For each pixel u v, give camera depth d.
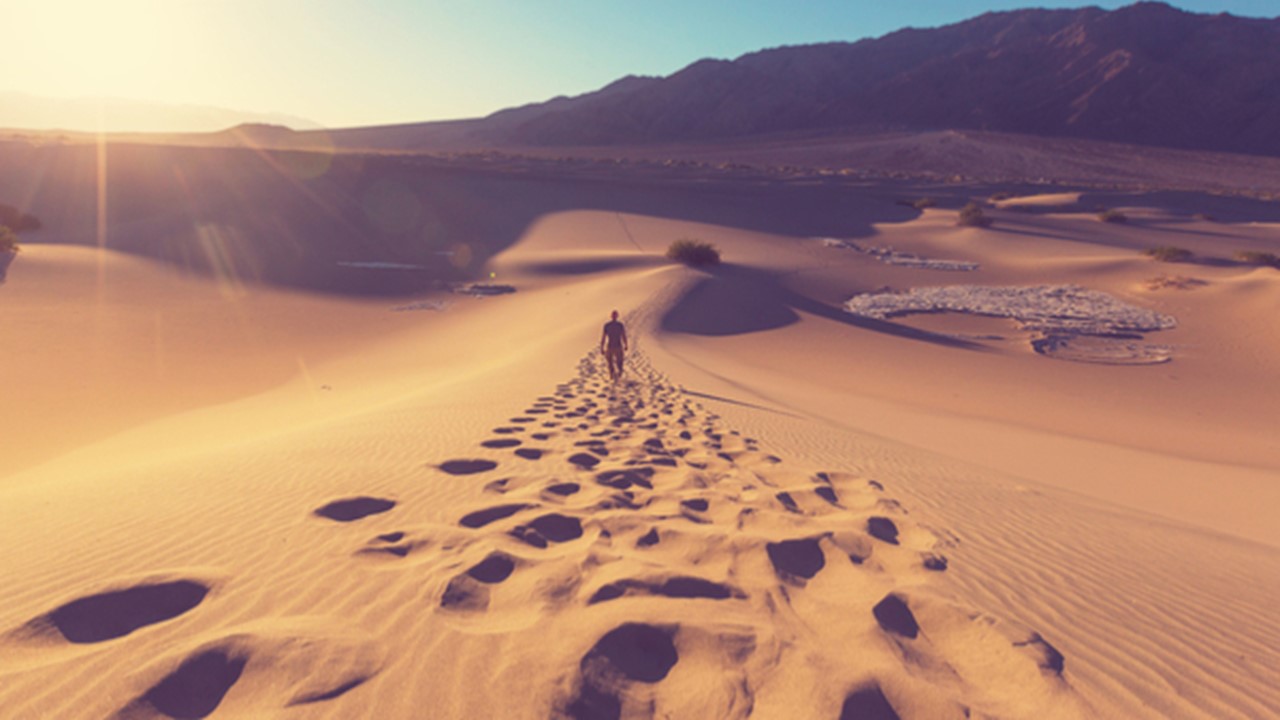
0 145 66.62
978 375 21.16
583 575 3.45
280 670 2.58
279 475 5.55
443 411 9.12
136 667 2.58
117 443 10.72
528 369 14.45
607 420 8.43
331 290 31.94
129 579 3.29
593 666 2.65
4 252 30.59
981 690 2.73
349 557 3.70
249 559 3.67
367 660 2.67
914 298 35.03
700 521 4.49
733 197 66.88
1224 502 8.55
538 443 6.96
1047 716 2.56
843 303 34.41
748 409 10.70
